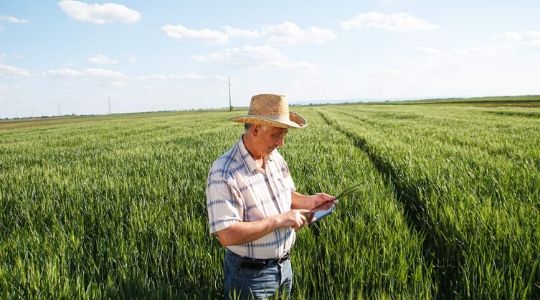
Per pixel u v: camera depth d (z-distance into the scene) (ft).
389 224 15.44
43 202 19.30
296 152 34.65
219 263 12.11
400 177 24.41
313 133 60.49
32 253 13.25
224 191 8.25
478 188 19.99
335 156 32.55
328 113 163.12
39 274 11.18
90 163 35.45
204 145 46.19
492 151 36.29
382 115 133.28
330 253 12.77
